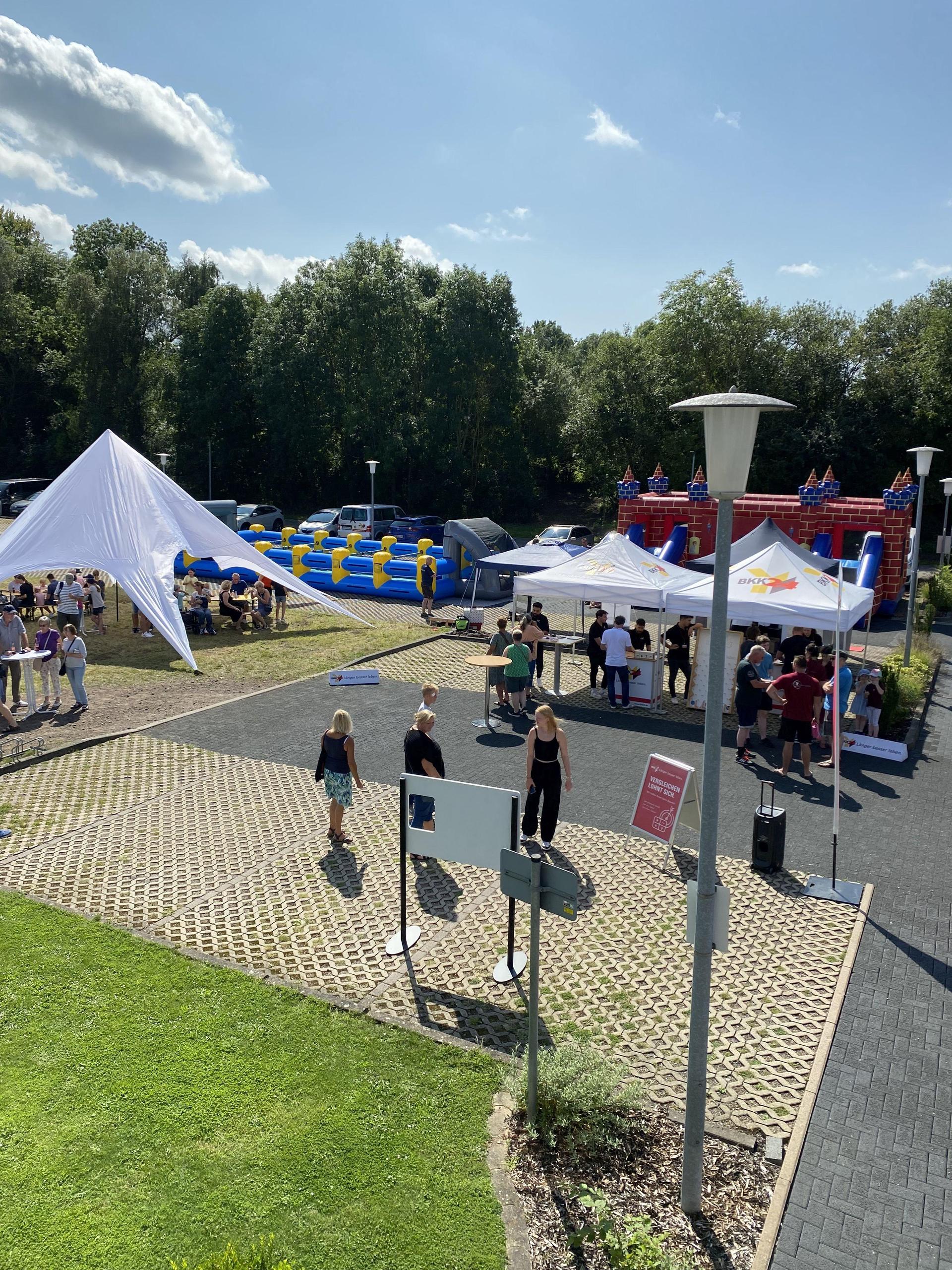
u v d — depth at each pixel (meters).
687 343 45.91
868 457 43.78
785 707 11.83
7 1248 4.44
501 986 6.98
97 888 8.46
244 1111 5.46
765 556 15.31
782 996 6.89
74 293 53.44
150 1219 4.64
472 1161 5.11
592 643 16.14
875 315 45.50
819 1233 4.69
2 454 60.84
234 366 51.78
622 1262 4.36
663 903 8.36
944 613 26.33
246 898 8.32
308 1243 4.50
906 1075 5.97
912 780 11.86
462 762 12.16
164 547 19.23
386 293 48.09
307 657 18.88
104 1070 5.81
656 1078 5.94
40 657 13.70
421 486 51.09
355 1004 6.66
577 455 50.12
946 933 7.87
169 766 11.86
